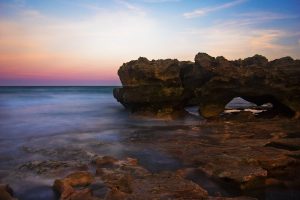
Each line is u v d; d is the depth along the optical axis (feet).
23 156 50.62
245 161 42.73
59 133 76.74
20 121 99.76
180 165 46.03
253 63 110.93
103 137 70.95
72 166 43.45
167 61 109.81
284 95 94.32
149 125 92.38
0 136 70.79
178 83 110.11
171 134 74.38
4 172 40.88
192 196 31.30
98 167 43.19
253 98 109.50
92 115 121.39
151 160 49.03
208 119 100.78
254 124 85.35
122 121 102.12
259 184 37.81
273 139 62.85
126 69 116.88
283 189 36.96
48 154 52.06
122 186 34.12
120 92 125.08
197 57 111.34
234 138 65.62
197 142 61.98
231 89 100.48
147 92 108.88
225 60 108.37
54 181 36.58
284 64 101.91
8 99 219.61
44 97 261.65
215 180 38.83
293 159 44.45
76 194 30.66
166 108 110.42
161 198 30.14
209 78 106.22
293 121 88.63
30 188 35.53
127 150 56.18
